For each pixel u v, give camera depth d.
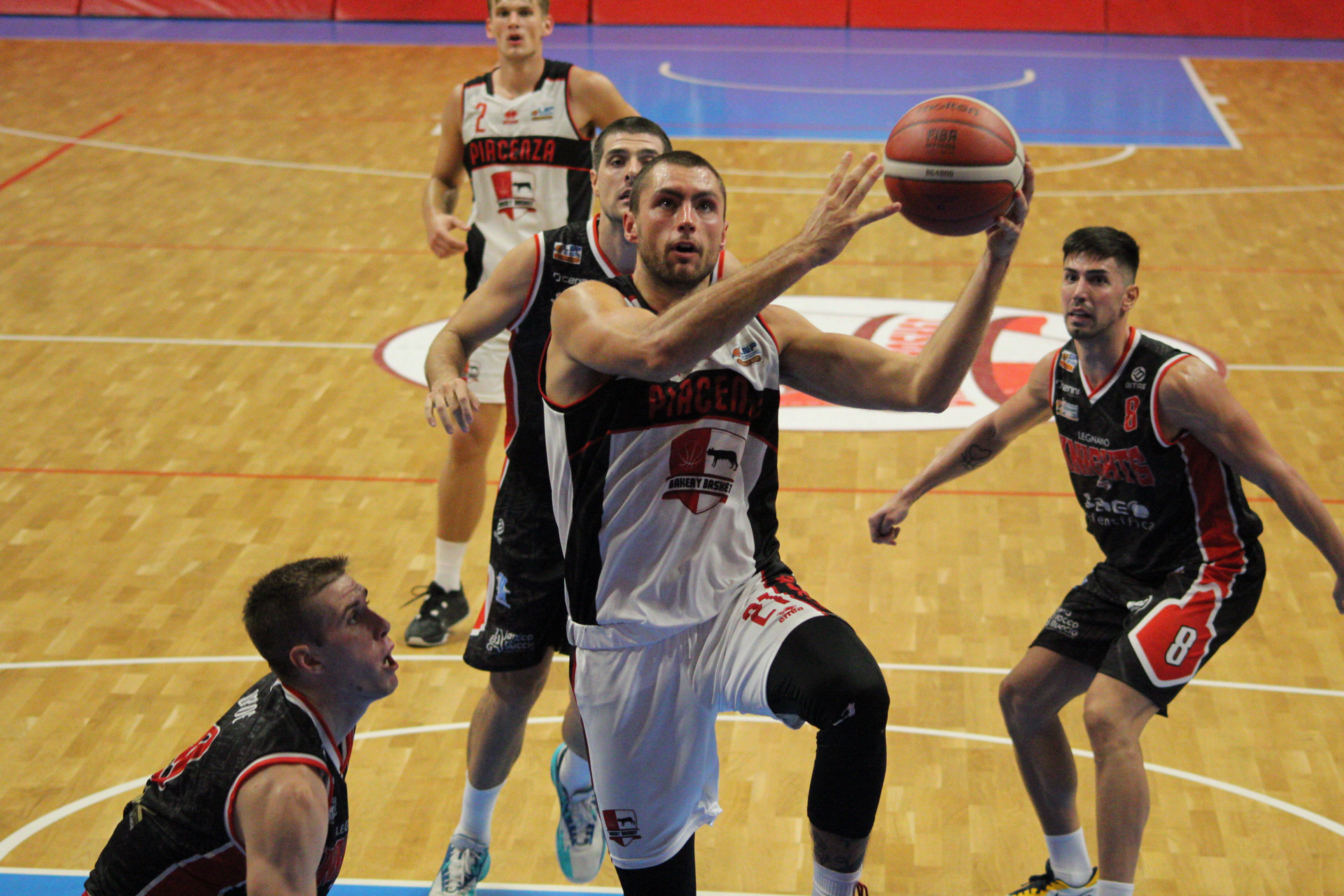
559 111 9.44
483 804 6.65
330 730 4.91
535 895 6.79
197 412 12.73
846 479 11.56
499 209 9.64
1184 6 32.16
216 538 10.50
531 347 6.45
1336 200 19.69
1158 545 6.44
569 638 5.46
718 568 5.20
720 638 5.16
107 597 9.60
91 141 22.55
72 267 16.72
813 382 5.36
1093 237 6.26
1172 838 7.16
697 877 6.87
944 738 8.09
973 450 7.05
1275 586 9.83
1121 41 31.67
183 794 4.74
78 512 10.85
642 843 5.52
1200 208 19.39
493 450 12.09
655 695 5.25
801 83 27.48
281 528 10.66
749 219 18.64
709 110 25.23
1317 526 6.06
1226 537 6.30
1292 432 12.18
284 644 4.76
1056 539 10.57
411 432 12.42
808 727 8.28
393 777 7.76
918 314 14.91
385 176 20.77
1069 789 6.56
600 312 4.86
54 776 7.62
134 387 13.27
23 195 19.58
